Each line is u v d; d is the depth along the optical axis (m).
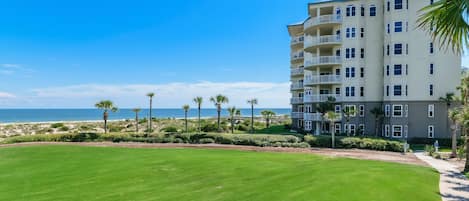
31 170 20.53
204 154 27.22
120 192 14.66
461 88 28.80
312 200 11.88
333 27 42.91
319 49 44.00
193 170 19.58
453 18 5.05
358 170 17.64
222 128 54.78
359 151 30.47
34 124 80.88
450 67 35.94
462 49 5.30
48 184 16.53
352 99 41.06
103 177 17.98
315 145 34.44
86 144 36.47
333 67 42.97
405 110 37.47
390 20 38.62
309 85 44.38
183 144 36.72
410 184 14.49
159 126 70.88
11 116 168.88
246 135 36.88
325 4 42.72
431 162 23.70
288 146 34.25
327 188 13.44
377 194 12.55
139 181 16.89
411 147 33.94
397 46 38.16
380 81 40.12
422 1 36.78
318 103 42.25
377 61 40.31
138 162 22.89
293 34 53.84
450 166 21.77
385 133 38.94
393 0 38.44
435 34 5.43
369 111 40.38
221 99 54.31
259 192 13.71
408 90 37.38
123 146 34.34
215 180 16.73
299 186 14.25
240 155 26.48
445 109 35.81
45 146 33.56
